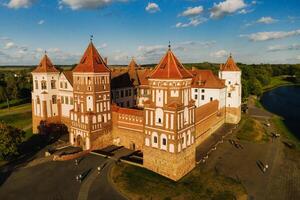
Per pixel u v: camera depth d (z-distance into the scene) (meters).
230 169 52.72
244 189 45.22
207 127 71.75
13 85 124.62
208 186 45.50
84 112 59.75
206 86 84.06
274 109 118.56
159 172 49.06
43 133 75.88
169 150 47.06
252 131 79.00
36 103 76.75
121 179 46.56
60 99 76.94
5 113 104.56
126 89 83.62
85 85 58.88
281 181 48.41
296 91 182.00
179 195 42.34
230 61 87.38
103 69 60.78
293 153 62.41
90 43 60.66
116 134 64.25
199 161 55.69
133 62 92.50
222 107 85.69
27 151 61.59
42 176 48.12
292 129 84.81
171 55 47.47
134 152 59.44
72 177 47.72
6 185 44.94
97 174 48.72
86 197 41.41
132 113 60.47
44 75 74.06
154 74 47.94
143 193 42.59
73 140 64.31
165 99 46.50
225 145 66.88
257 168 53.62
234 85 86.81
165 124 46.97
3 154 54.31
